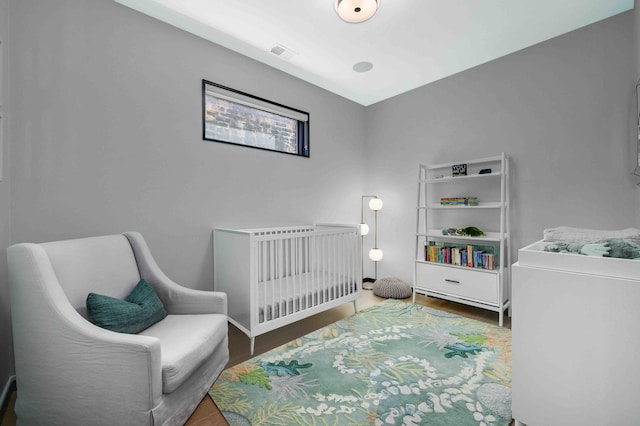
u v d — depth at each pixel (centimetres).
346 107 377
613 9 217
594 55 233
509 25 232
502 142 283
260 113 290
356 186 388
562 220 249
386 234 382
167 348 128
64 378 114
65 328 113
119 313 134
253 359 190
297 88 317
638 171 202
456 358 190
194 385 137
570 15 222
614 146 225
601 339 101
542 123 259
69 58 181
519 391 118
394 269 375
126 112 204
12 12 162
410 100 355
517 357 119
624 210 221
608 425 100
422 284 305
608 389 100
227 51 259
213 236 247
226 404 146
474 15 218
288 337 226
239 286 212
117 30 200
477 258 270
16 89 163
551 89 254
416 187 351
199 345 135
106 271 154
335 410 141
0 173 149
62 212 178
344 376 170
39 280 118
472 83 302
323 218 344
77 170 184
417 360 188
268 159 290
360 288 280
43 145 172
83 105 186
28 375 119
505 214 271
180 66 230
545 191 258
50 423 116
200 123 241
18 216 164
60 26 178
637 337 95
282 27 230
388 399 149
